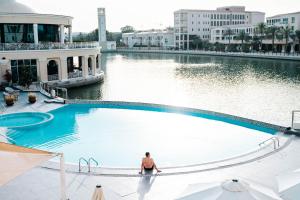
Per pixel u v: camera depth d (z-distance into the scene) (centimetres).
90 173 1453
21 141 2195
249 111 3634
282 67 8019
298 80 5894
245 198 788
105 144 2141
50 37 4794
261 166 1544
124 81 6006
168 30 18000
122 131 2420
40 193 1262
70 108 3102
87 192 1284
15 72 4156
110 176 1433
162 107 3038
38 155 1048
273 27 10975
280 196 855
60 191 1279
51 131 2414
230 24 16050
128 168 1520
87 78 4781
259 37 11644
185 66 8938
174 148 2062
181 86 5419
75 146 2102
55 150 2030
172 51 15075
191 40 15650
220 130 2441
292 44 10656
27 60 4194
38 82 4159
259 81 5875
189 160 1864
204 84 5625
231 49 13238
